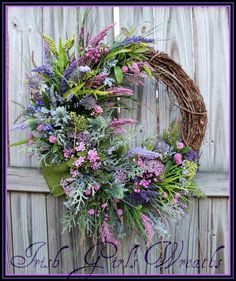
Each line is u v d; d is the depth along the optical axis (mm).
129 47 1359
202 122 1420
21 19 1479
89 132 1319
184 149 1403
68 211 1403
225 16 1504
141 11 1482
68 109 1336
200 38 1503
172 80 1403
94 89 1349
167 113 1496
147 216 1420
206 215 1532
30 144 1410
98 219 1373
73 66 1299
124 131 1352
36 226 1507
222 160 1524
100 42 1417
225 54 1510
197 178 1515
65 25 1479
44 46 1405
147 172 1365
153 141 1459
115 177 1319
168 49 1497
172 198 1394
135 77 1379
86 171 1303
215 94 1517
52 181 1359
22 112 1418
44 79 1331
